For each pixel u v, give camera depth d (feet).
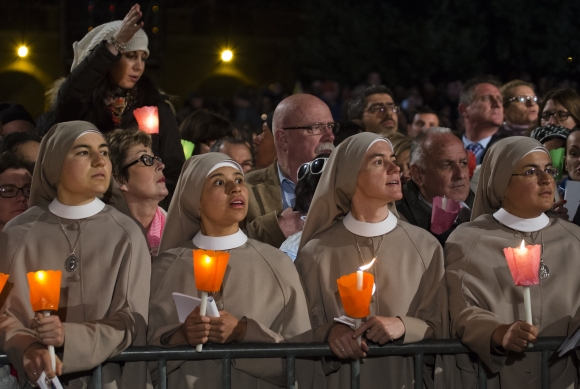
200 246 20.51
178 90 114.93
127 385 19.30
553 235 21.21
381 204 21.02
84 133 19.83
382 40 97.60
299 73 101.76
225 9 115.34
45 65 109.50
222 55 114.52
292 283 20.30
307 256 21.04
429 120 42.29
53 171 19.71
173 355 18.42
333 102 79.71
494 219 21.50
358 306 17.63
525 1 93.56
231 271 20.11
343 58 98.43
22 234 19.69
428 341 19.17
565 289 20.70
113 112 28.43
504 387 20.65
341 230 21.18
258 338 18.84
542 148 21.21
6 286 19.20
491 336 18.80
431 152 25.89
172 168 29.63
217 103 79.30
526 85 40.52
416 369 19.19
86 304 19.27
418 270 20.67
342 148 21.07
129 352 18.47
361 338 18.74
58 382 17.58
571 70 93.97
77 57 29.01
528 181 20.88
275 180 28.30
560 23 93.30
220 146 31.99
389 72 96.94
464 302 20.27
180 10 114.52
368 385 20.47
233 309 19.76
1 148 24.32
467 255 20.88
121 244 19.76
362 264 20.67
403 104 72.08
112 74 28.25
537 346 19.10
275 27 115.75
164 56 113.70
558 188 27.73
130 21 26.61
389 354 19.06
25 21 108.88
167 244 20.90
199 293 19.84
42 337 17.29
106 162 19.90
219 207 20.15
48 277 16.98
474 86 38.60
